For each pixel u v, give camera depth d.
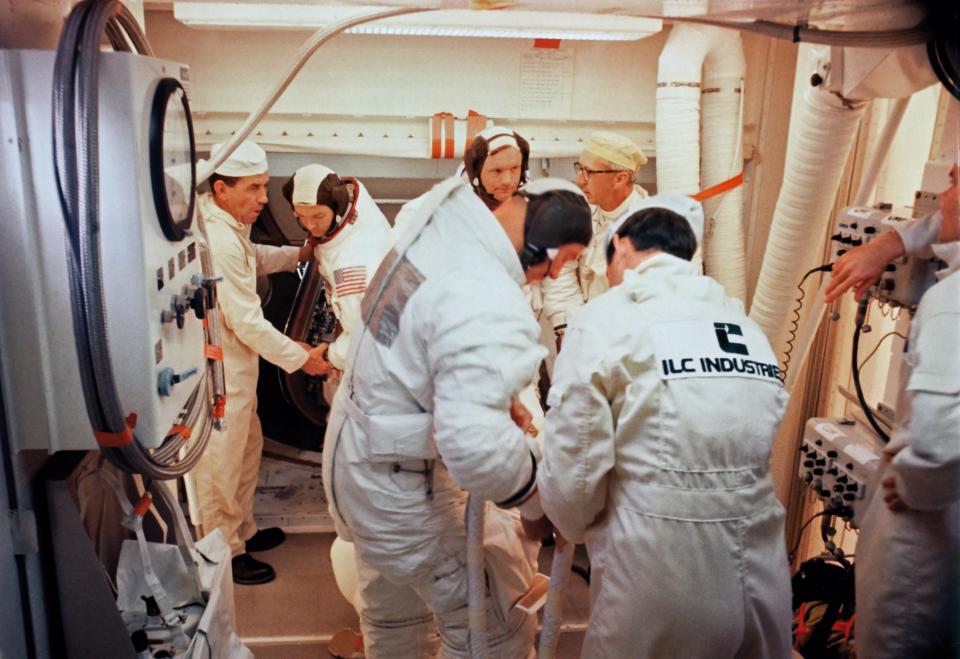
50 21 1.61
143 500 1.67
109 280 1.45
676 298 1.65
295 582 2.88
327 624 2.64
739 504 1.60
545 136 3.11
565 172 3.19
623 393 1.59
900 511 1.79
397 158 3.08
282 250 2.98
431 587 1.82
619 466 1.64
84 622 1.62
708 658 1.63
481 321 1.53
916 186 2.46
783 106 3.08
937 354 1.60
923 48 1.73
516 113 3.05
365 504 1.75
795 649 2.28
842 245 2.22
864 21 1.78
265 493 3.41
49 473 1.56
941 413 1.59
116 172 1.41
